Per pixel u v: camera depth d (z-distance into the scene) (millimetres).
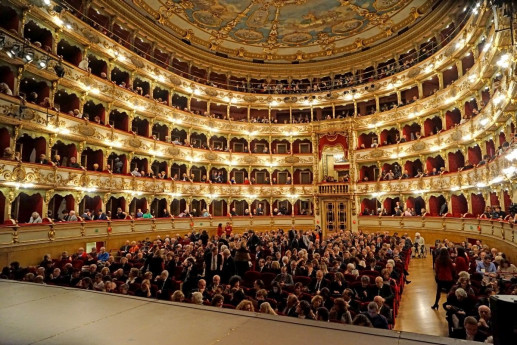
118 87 23688
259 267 12773
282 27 29328
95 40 21922
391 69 30422
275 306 7695
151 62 27141
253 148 35812
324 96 34062
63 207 20109
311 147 35688
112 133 23047
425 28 27156
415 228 26281
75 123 20141
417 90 30359
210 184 31234
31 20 18156
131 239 22516
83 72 20906
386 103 33000
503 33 12203
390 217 28609
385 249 13969
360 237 18609
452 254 14109
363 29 29500
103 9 23906
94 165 21516
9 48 15492
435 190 25344
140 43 28828
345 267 11711
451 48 23609
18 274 10508
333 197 32656
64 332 2975
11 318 3354
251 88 34781
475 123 20516
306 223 32969
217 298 6977
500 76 17203
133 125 28172
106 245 20281
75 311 3584
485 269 11117
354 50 32875
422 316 9781
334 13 27156
